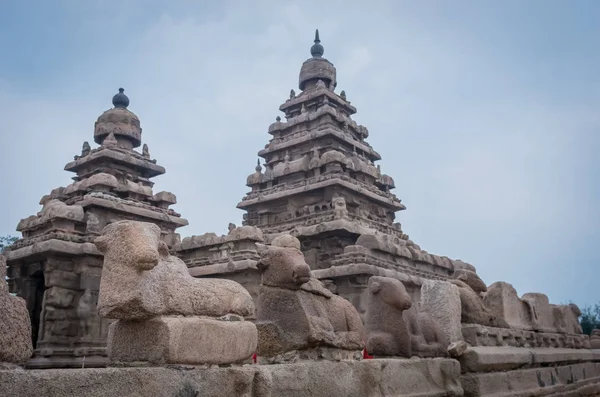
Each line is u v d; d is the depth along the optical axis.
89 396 4.33
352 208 24.75
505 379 11.16
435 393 9.20
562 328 15.93
